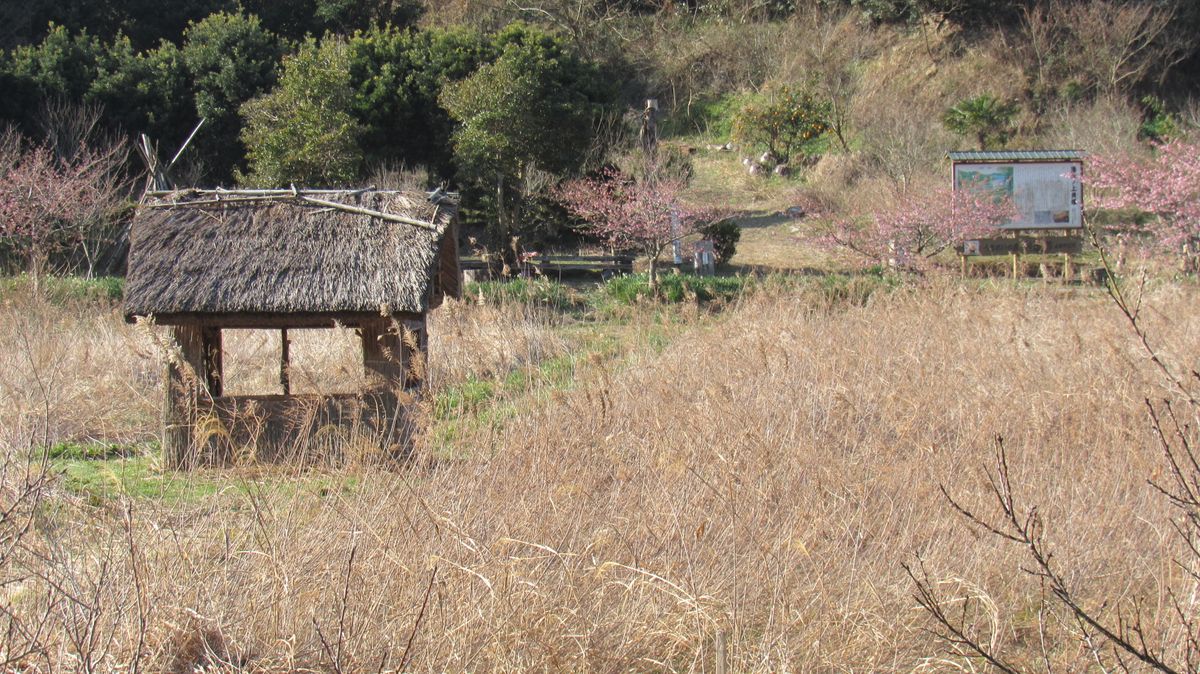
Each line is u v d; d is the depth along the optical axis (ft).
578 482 35.96
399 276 43.57
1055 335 61.52
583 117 136.77
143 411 50.80
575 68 144.46
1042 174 126.11
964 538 35.06
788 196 168.86
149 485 39.70
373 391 43.98
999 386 50.78
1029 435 44.19
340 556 30.37
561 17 218.18
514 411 46.93
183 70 157.58
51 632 24.71
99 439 46.44
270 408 43.57
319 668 25.96
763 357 50.80
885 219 115.14
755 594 30.86
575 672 27.07
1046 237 128.16
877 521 36.78
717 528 34.47
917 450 42.55
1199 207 111.34
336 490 34.06
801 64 200.54
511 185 132.98
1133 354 56.44
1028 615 32.35
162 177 94.84
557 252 138.92
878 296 75.00
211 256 44.16
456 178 141.49
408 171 143.02
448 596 27.71
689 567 29.89
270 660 25.79
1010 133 170.60
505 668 26.17
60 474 30.25
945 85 186.80
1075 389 49.37
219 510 32.76
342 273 43.62
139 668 23.84
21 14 177.27
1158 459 40.68
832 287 79.92
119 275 116.26
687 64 214.48
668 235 119.34
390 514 32.14
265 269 43.68
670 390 45.68
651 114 137.90
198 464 41.34
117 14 187.11
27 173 108.88
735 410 44.29
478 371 53.26
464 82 135.44
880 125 164.35
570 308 99.76
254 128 137.49
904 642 29.66
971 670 27.32
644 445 39.99
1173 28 180.45
